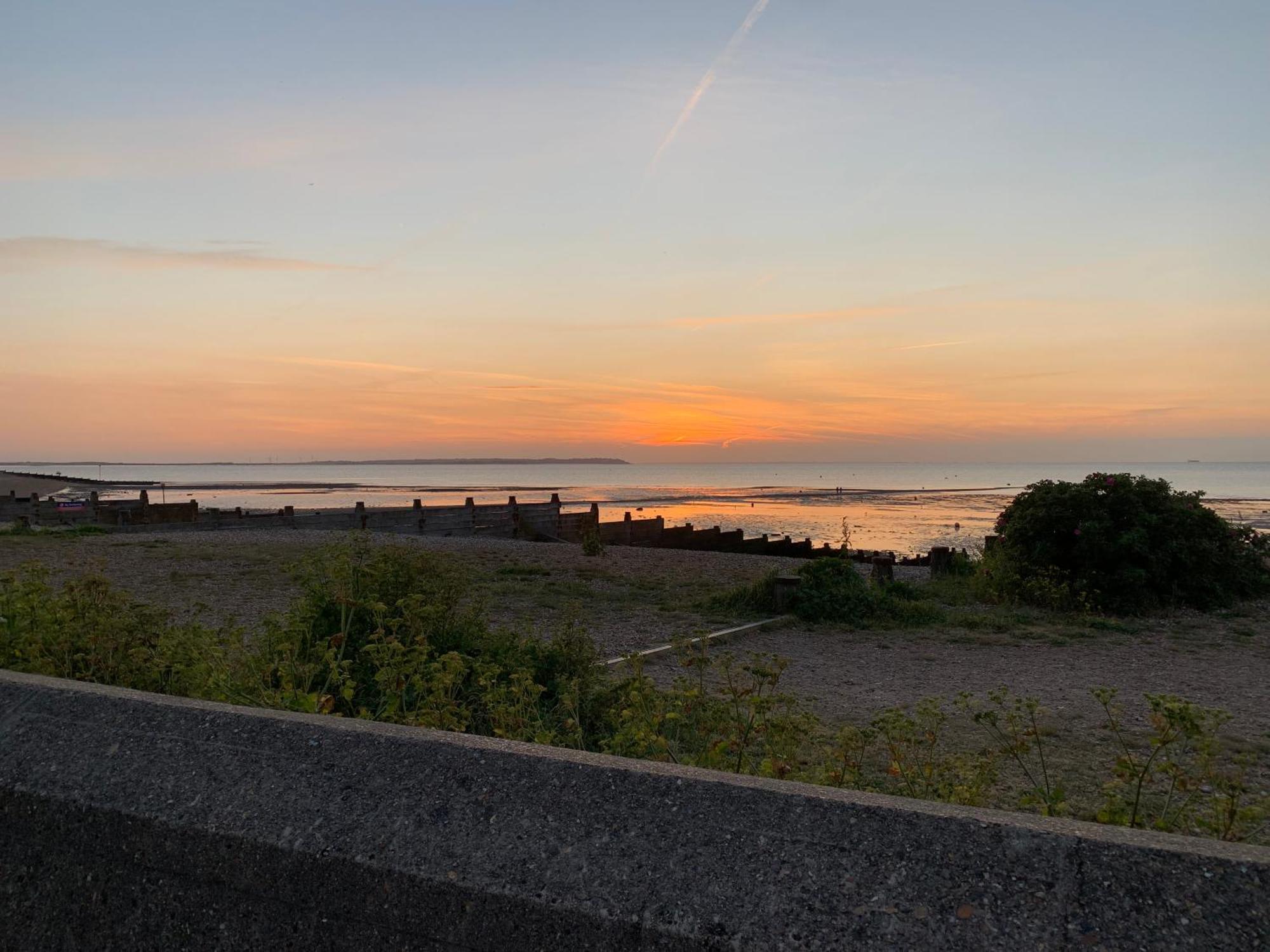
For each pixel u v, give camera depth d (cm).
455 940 158
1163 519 1232
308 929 170
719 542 2878
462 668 470
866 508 6456
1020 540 1301
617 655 879
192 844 181
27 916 195
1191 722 347
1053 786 494
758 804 166
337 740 199
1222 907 134
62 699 228
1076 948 132
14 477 8881
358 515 2511
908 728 410
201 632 475
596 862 159
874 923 141
